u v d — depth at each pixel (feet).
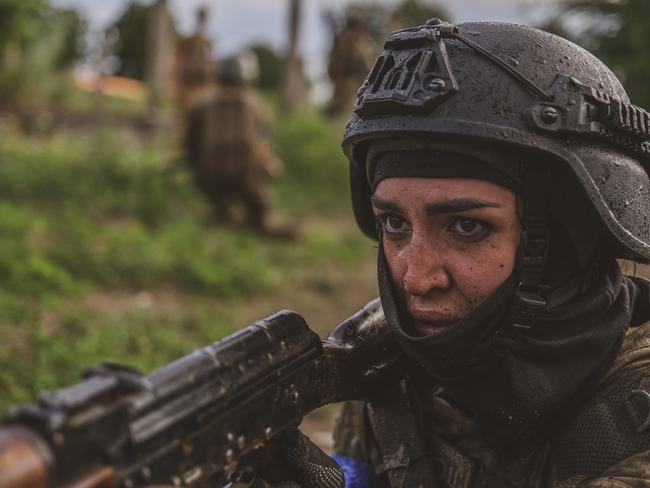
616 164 3.47
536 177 3.32
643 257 3.58
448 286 3.41
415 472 3.91
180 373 2.89
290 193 36.91
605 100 3.38
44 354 12.65
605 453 3.34
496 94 3.26
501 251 3.35
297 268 23.12
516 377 3.43
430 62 3.34
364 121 3.48
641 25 10.39
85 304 17.08
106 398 2.56
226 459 3.05
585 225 3.44
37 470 2.29
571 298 3.50
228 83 25.49
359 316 3.95
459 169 3.28
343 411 4.43
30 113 45.34
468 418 3.80
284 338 3.40
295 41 54.03
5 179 28.22
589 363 3.45
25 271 17.10
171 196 28.63
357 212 4.26
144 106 60.13
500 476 3.65
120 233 22.25
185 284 19.57
